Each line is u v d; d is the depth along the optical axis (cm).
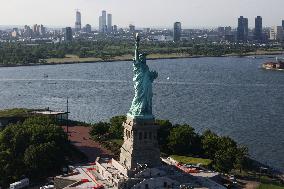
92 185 19700
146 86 19938
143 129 19838
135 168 19550
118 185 18812
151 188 19138
